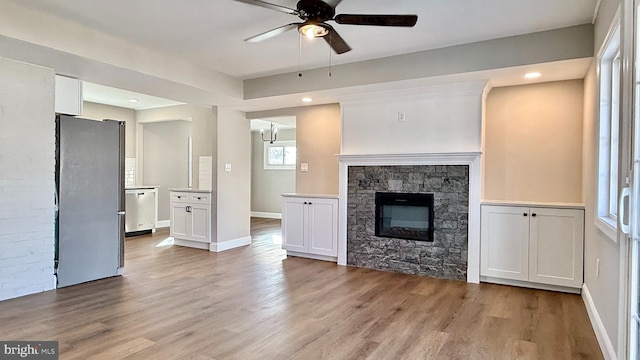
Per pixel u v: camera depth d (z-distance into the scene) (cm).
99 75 395
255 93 503
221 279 421
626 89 199
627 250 196
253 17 313
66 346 254
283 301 349
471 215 414
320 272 453
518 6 289
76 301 345
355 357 243
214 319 304
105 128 427
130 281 412
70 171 394
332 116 551
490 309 331
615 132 279
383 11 297
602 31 275
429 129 439
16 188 348
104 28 337
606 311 251
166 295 365
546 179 420
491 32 341
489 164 447
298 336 273
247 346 257
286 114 590
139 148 775
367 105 475
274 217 998
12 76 344
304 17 254
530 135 427
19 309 322
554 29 334
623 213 200
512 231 398
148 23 325
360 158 471
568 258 374
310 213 522
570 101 409
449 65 378
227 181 589
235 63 438
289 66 450
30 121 357
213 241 575
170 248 595
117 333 276
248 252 567
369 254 474
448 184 427
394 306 337
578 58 327
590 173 334
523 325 296
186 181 852
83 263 405
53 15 310
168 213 827
